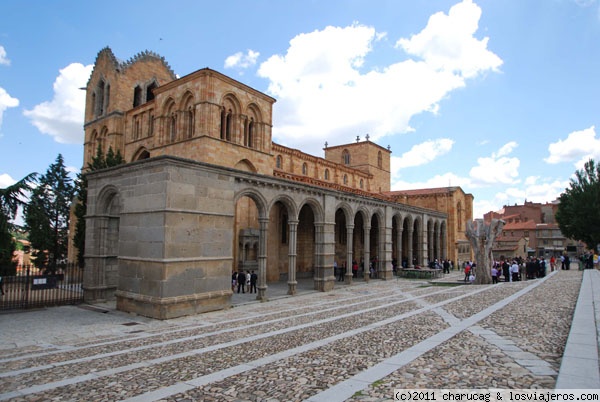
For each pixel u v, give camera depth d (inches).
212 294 870.4
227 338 565.0
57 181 2053.4
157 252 796.6
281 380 343.0
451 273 2140.7
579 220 2094.0
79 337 628.4
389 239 1700.3
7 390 346.9
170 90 1454.2
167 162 799.7
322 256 1248.2
